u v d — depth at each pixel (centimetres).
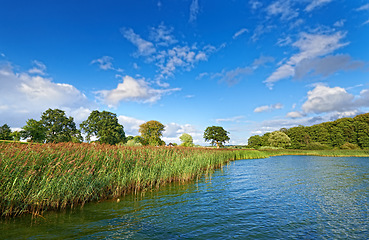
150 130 8419
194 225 693
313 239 604
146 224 694
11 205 700
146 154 1573
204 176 1747
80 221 703
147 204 916
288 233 641
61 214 764
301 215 806
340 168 2362
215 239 591
